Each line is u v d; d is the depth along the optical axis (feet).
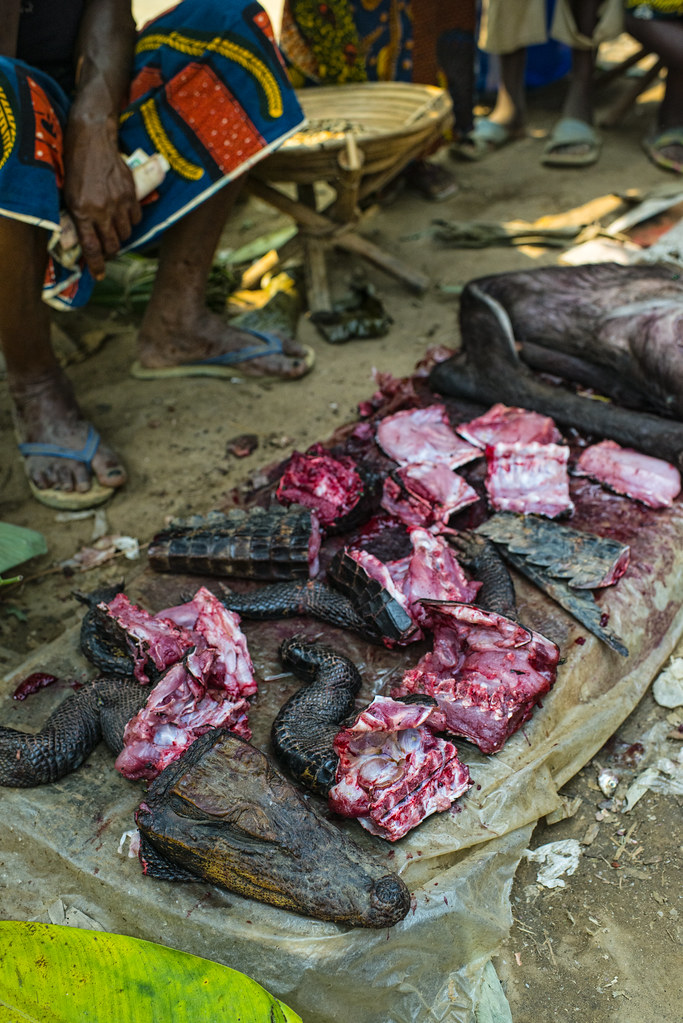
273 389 12.42
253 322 13.46
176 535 8.34
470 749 6.54
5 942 5.24
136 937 5.77
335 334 13.32
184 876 5.75
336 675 6.72
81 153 9.37
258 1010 5.03
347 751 5.88
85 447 10.59
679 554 8.14
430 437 9.45
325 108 15.08
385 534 8.59
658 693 7.75
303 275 14.62
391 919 5.29
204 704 6.53
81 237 9.62
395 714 5.73
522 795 6.33
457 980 5.75
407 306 14.21
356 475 8.65
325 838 5.58
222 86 9.97
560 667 7.05
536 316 10.23
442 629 6.86
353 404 11.93
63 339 13.69
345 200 12.87
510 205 17.12
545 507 8.34
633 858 6.59
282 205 13.32
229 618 7.00
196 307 12.21
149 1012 5.04
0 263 9.03
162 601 7.95
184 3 10.13
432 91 14.05
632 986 5.84
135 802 6.30
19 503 10.82
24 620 9.22
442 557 7.35
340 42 15.51
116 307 14.66
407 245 16.05
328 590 7.61
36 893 6.04
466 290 10.65
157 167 9.91
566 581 7.56
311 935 5.41
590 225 15.33
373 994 5.53
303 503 8.56
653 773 7.16
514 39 18.39
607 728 7.10
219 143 10.16
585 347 9.95
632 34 17.40
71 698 6.90
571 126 18.54
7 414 12.48
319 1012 5.52
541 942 6.12
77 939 5.34
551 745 6.70
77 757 6.54
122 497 10.74
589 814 6.91
